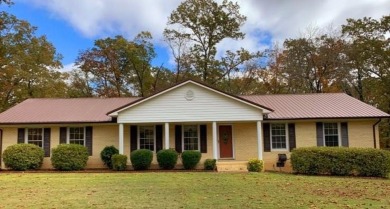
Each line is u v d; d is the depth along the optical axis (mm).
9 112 23875
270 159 22562
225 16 40000
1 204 10617
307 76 38125
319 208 9977
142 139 23266
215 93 21609
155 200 11180
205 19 40000
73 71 42344
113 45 40938
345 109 23000
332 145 22453
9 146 21562
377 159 18188
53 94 36500
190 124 23375
